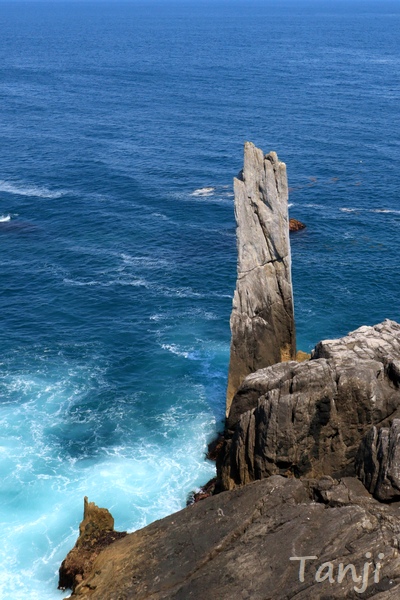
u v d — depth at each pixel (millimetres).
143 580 30938
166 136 141125
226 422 44688
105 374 57656
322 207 97625
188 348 61969
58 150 129250
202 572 29703
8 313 68500
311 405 36438
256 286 48531
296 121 155000
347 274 76688
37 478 45188
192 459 47094
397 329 43125
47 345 62438
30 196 102562
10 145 132625
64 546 39875
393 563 27547
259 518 31719
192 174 114500
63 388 55562
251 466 38219
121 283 75250
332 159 123188
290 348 51062
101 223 92125
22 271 78000
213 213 96188
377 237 87438
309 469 36875
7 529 41031
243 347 49500
